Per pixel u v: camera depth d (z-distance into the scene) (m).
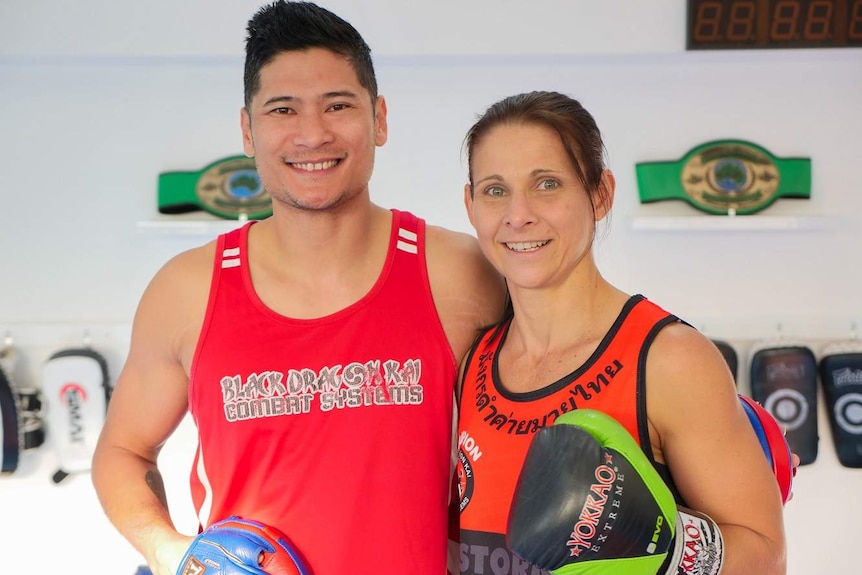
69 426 3.73
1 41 3.55
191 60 3.67
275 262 1.79
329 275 1.75
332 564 1.69
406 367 1.73
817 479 3.83
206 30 3.56
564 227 1.45
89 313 3.85
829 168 3.78
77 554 3.82
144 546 1.80
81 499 3.82
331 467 1.70
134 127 3.81
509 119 1.48
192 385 1.78
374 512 1.69
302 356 1.73
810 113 3.76
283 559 1.65
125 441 1.93
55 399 3.73
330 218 1.72
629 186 3.80
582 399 1.42
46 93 3.79
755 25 3.49
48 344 3.83
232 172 3.76
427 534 1.71
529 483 1.29
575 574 1.26
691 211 3.79
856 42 3.49
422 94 3.80
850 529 3.82
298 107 1.68
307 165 1.69
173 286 1.83
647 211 3.80
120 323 3.84
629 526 1.24
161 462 3.85
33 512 3.81
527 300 1.51
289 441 1.71
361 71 1.74
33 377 3.84
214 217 3.78
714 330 3.83
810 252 3.80
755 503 1.36
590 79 3.78
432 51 3.57
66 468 3.75
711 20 3.49
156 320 1.84
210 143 3.82
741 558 1.32
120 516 1.85
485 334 1.69
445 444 1.75
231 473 1.75
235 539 1.65
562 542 1.25
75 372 3.71
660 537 1.25
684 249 3.81
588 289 1.49
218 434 1.76
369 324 1.74
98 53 3.57
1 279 3.83
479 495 1.48
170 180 3.75
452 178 3.82
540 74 3.78
